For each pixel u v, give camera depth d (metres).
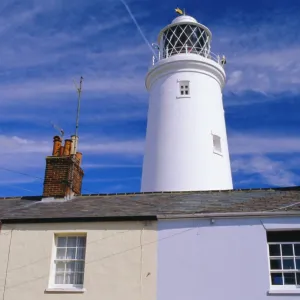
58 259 14.56
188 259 13.71
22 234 14.91
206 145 23.28
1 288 14.30
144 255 13.98
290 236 13.57
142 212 14.68
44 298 13.94
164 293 13.45
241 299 13.02
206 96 24.56
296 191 15.74
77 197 17.31
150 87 26.12
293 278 13.18
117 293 13.66
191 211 14.37
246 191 16.36
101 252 14.23
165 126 23.83
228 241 13.68
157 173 22.95
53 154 17.78
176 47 26.00
